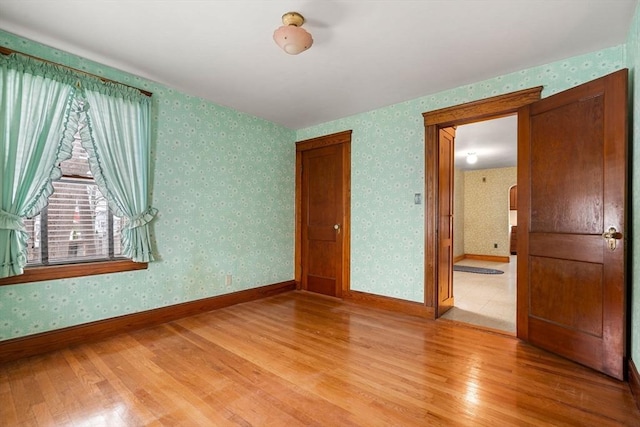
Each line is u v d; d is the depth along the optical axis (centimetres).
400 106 350
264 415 166
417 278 335
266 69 271
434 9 190
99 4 188
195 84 303
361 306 369
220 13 196
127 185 275
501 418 163
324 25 206
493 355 237
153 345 253
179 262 321
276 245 430
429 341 264
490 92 287
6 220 215
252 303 380
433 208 323
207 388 191
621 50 229
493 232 789
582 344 218
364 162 382
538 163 251
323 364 222
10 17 201
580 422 160
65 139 242
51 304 242
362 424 159
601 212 209
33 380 198
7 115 217
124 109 274
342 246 402
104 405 173
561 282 233
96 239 270
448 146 359
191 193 331
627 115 200
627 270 207
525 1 182
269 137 419
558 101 236
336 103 352
